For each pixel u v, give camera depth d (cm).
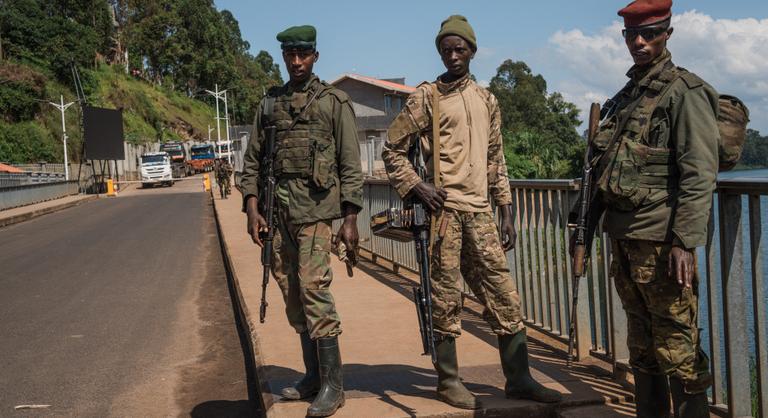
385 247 918
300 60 369
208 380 533
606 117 305
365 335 542
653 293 284
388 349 499
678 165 273
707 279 333
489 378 415
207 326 723
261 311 376
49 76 6178
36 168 4472
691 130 269
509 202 373
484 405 362
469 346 495
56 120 5356
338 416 357
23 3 6331
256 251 1140
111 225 2053
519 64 10794
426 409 361
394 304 659
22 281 1038
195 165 6994
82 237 1706
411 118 355
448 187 353
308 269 362
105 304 849
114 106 7556
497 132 370
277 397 398
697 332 287
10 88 4912
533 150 5788
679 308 282
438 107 352
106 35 9194
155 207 2878
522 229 542
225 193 3083
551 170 5675
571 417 348
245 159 393
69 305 845
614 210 295
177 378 539
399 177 355
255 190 389
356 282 795
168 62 11512
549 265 498
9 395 502
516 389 368
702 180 264
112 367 572
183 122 9494
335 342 366
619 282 305
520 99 9806
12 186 2720
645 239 281
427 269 347
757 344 307
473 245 356
